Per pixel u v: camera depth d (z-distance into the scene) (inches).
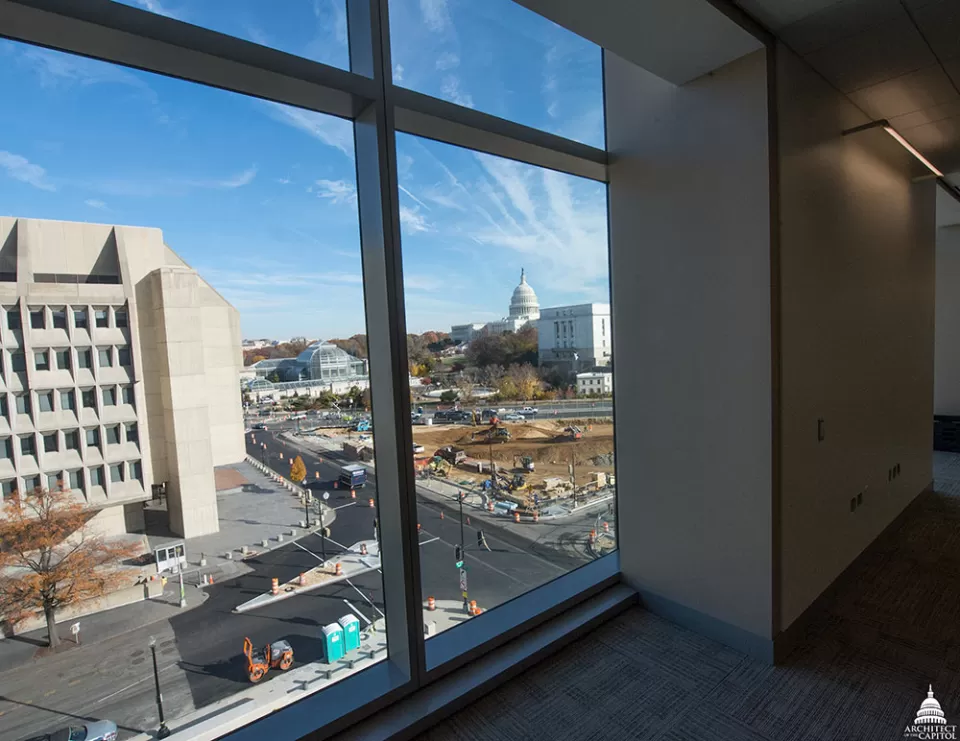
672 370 89.7
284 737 59.8
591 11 64.6
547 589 95.5
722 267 81.0
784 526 80.4
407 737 65.7
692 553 89.2
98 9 43.7
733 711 69.7
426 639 79.6
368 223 67.9
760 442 78.3
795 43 77.2
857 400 104.3
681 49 73.5
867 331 108.2
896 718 66.9
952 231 216.5
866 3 67.2
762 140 74.7
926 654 79.7
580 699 73.3
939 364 222.2
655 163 89.4
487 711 71.4
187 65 51.3
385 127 64.1
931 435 155.6
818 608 91.3
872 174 108.3
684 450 88.9
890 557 114.3
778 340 77.2
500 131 76.2
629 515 99.7
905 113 102.8
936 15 70.5
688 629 90.6
